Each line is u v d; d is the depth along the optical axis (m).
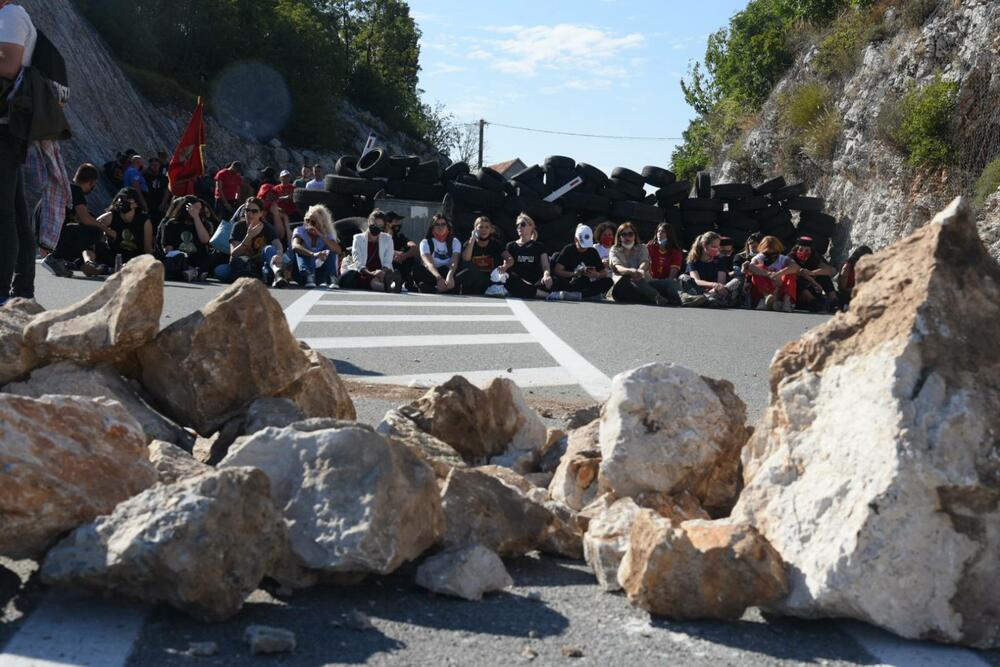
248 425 3.56
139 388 3.82
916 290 2.89
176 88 48.22
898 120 26.64
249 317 3.75
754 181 32.59
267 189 17.06
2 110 6.12
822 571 2.62
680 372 3.51
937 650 2.54
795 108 31.02
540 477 3.93
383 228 15.09
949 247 2.93
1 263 6.20
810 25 35.16
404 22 89.88
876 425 2.72
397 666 2.32
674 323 12.01
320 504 2.72
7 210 6.19
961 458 2.60
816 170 29.98
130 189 14.28
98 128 35.41
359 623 2.52
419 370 7.17
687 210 23.48
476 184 21.27
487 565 2.83
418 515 2.80
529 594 2.84
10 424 2.56
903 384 2.73
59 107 6.27
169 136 44.34
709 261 15.92
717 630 2.63
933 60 26.53
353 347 8.28
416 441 3.74
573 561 3.22
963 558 2.57
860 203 27.56
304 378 3.96
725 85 38.91
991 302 2.88
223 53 54.59
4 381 3.67
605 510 3.22
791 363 3.10
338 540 2.66
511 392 4.27
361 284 14.91
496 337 9.48
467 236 20.78
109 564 2.40
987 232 21.83
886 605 2.57
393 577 2.90
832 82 31.03
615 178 22.80
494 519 3.09
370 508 2.68
